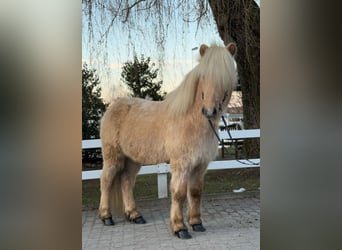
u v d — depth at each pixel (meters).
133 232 3.20
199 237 2.96
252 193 4.39
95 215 3.83
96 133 5.43
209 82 2.60
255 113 5.34
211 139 2.84
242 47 5.15
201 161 2.87
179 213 2.97
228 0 4.89
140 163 3.40
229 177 5.48
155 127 3.12
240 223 3.33
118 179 3.58
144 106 3.34
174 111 2.91
